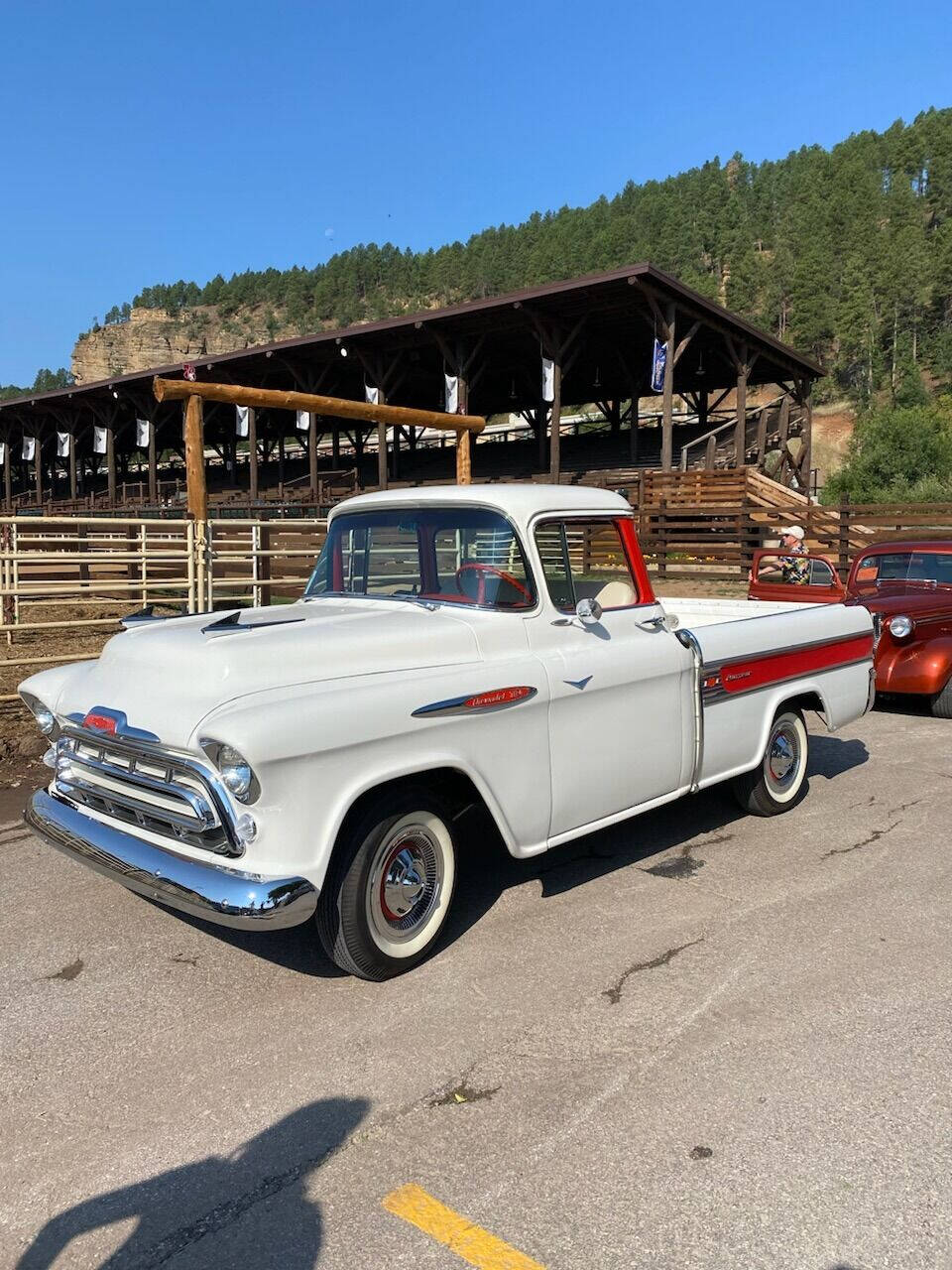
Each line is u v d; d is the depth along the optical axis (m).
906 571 9.61
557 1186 2.54
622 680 4.43
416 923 3.82
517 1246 2.32
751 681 5.29
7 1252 2.32
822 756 7.41
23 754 6.90
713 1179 2.55
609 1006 3.50
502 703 3.88
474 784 3.81
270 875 3.18
